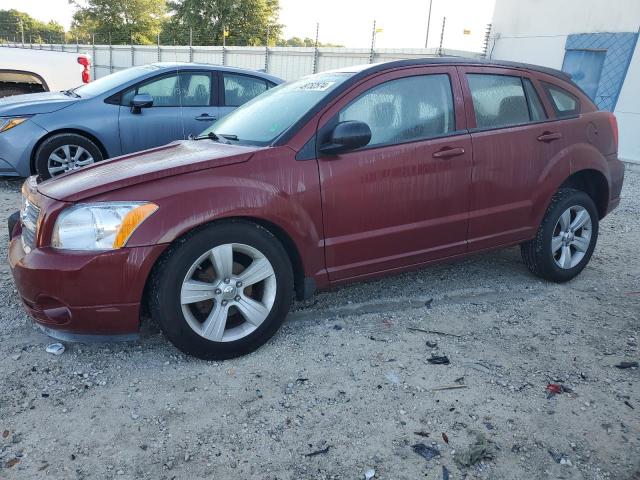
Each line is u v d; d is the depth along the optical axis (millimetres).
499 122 3906
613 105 12555
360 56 16484
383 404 2744
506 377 3008
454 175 3635
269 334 3191
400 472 2295
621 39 12273
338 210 3275
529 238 4121
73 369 2984
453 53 14961
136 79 6895
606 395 2857
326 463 2340
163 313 2855
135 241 2748
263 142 3285
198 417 2615
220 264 2951
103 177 2996
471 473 2297
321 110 3297
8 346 3186
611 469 2336
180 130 7043
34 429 2498
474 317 3748
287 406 2713
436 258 3752
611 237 5918
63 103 6613
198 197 2857
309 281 3293
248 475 2268
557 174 4094
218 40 43375
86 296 2746
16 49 9195
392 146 3436
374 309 3838
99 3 57938
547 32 14000
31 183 3369
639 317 3809
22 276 2805
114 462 2316
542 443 2484
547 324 3666
